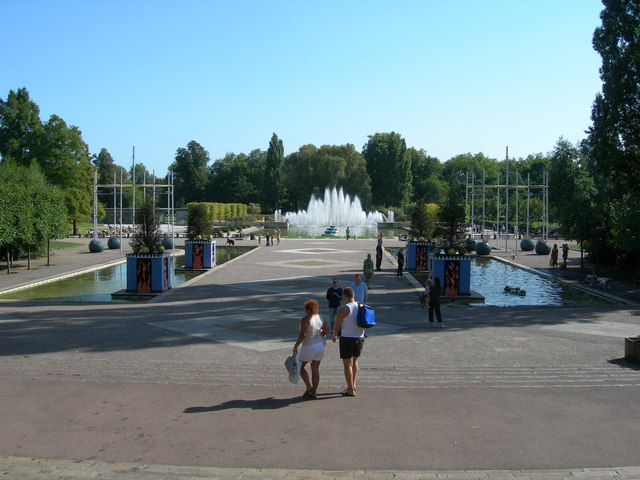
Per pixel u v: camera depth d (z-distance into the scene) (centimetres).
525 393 1031
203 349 1409
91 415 900
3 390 1028
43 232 3859
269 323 1792
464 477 695
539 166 14638
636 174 3400
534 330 1705
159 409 930
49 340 1507
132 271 2683
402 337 1577
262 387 1062
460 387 1066
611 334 1642
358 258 4544
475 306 2331
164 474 697
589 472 711
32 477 685
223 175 15712
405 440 807
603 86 3419
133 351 1380
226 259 4516
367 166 14212
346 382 1080
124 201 14000
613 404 970
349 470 712
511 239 7275
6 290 2752
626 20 3272
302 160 12875
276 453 761
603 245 3738
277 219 11275
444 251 2723
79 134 7262
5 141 7219
